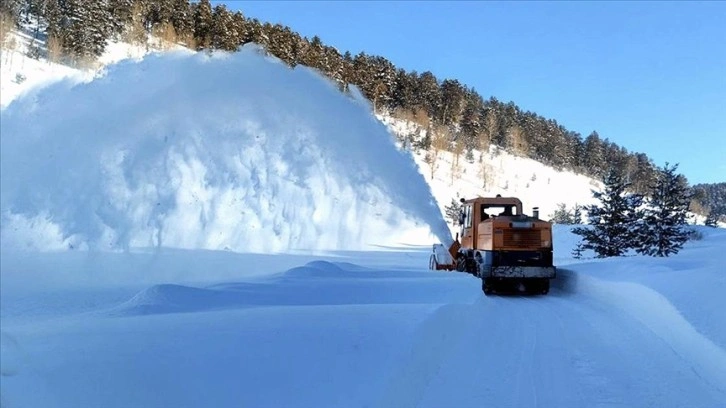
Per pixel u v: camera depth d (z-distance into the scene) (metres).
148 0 63.31
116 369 3.49
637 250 20.75
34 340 4.12
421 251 24.55
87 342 4.06
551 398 4.86
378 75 77.12
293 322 5.10
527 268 12.00
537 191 81.44
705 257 14.47
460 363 5.71
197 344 4.12
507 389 5.02
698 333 6.54
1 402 2.98
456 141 80.81
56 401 3.06
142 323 4.88
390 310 6.14
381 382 4.03
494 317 8.45
